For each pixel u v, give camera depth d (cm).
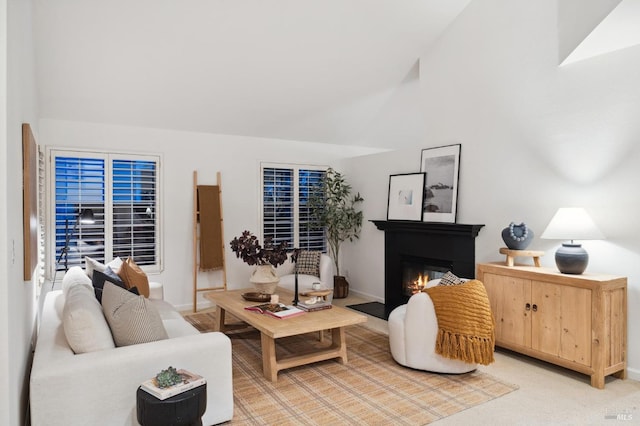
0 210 166
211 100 523
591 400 300
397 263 579
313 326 335
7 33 169
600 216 362
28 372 256
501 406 289
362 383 328
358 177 664
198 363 250
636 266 340
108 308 258
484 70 467
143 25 400
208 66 468
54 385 210
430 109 536
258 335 452
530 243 411
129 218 529
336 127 652
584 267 348
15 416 187
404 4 454
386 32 486
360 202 658
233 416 274
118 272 419
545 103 407
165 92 491
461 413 279
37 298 345
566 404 293
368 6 442
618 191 351
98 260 509
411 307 353
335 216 648
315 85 545
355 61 519
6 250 167
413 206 549
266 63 485
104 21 386
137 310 252
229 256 598
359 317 361
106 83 457
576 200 380
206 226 566
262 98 543
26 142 237
